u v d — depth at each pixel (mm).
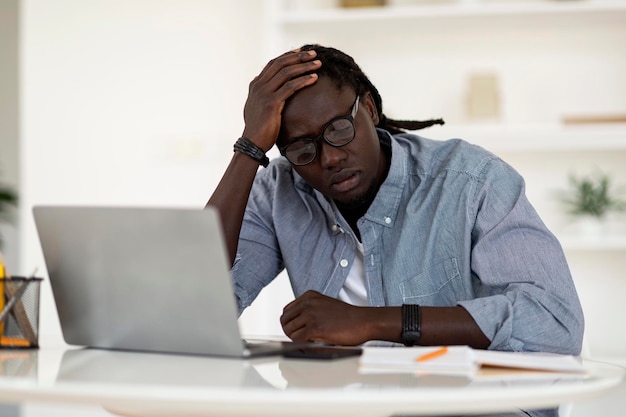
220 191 1597
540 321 1318
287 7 3672
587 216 3354
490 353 1140
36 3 3863
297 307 1299
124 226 1166
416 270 1604
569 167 3508
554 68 3498
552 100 3496
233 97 3740
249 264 1817
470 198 1580
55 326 3812
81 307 1284
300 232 1759
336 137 1504
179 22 3781
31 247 3850
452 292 1578
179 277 1157
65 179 3852
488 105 3416
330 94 1516
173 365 1093
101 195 3830
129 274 1203
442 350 1116
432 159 1688
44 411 3701
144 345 1258
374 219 1645
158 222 1134
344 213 1729
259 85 1590
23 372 1022
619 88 3459
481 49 3539
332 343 1266
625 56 3459
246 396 832
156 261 1166
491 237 1490
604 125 3297
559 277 1415
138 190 3807
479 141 3348
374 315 1271
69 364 1108
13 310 1311
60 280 1283
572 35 3482
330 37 3633
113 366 1083
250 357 1166
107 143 3828
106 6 3828
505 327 1283
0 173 5395
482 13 3303
